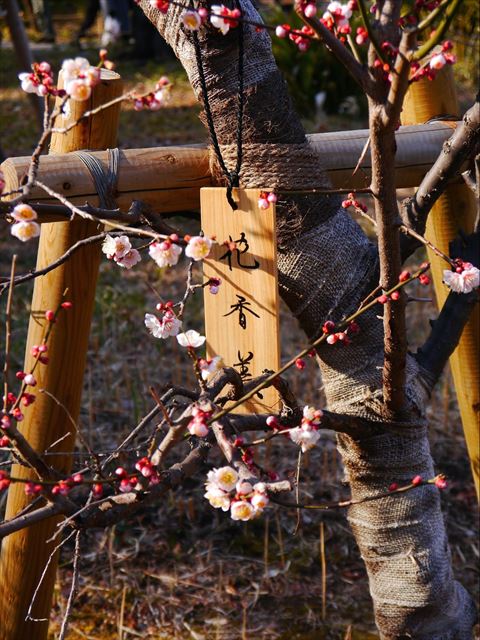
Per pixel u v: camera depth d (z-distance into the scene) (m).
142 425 1.89
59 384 2.15
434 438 3.19
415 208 2.01
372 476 2.06
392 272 1.83
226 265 1.95
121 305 4.07
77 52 9.62
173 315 1.85
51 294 2.12
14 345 3.65
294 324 4.01
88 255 2.11
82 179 1.98
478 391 2.40
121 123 6.72
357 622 2.58
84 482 1.71
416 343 3.69
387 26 1.72
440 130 2.18
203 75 1.95
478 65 5.36
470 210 2.29
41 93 1.76
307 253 1.98
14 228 1.71
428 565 2.08
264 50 1.96
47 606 2.25
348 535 2.80
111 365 3.64
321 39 1.70
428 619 2.10
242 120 1.94
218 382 1.83
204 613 2.60
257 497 1.67
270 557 2.75
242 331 1.96
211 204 1.95
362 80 1.71
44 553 2.21
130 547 2.76
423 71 1.70
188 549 2.76
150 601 2.62
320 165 1.99
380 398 2.01
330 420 1.98
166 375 3.54
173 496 2.90
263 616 2.60
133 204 1.91
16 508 2.19
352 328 1.94
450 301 2.10
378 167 1.75
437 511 2.09
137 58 9.00
